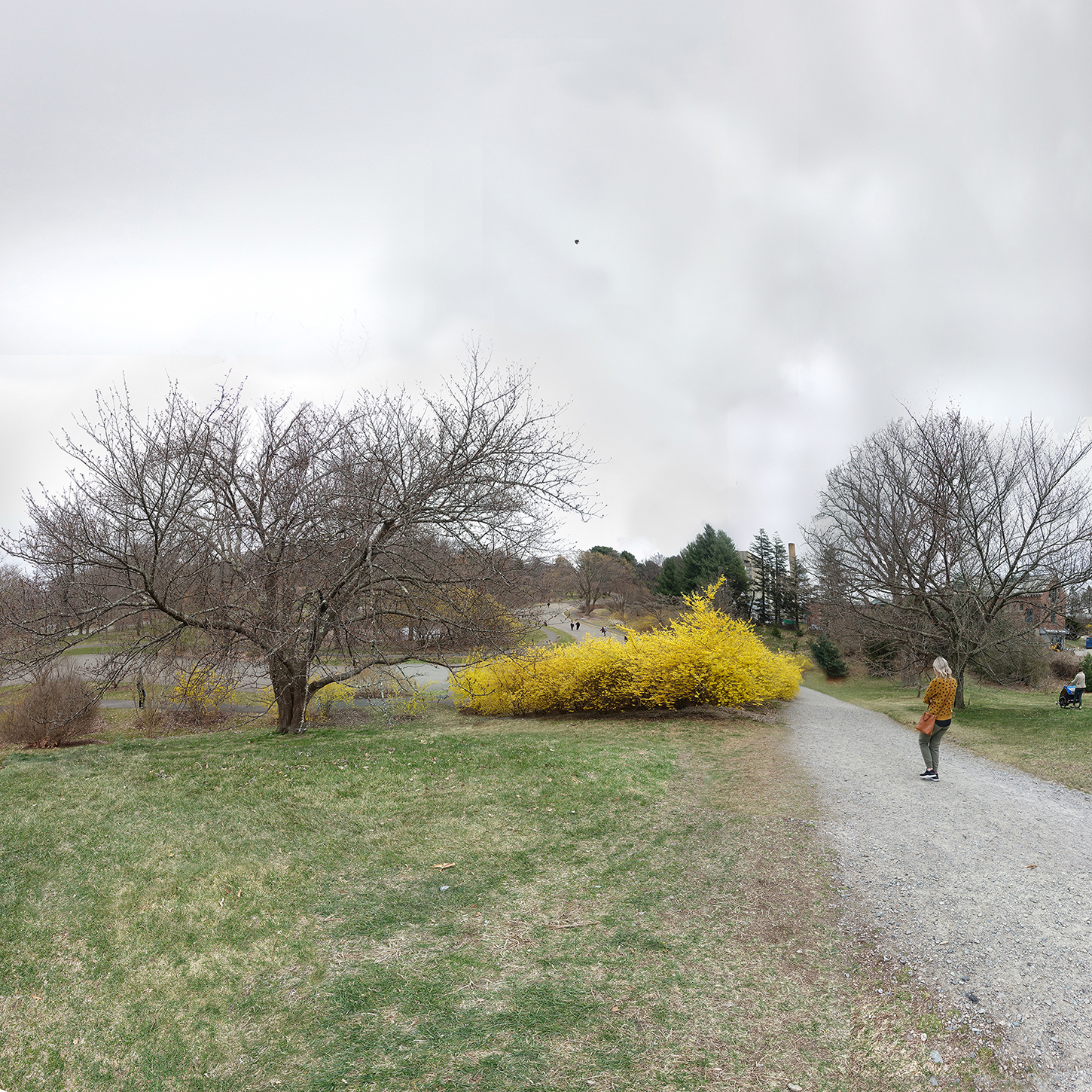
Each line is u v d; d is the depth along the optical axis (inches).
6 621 395.9
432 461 450.3
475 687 668.1
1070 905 199.8
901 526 676.1
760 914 207.9
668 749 438.9
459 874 244.1
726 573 1737.2
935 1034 147.9
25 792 303.3
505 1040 151.8
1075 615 697.0
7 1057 146.2
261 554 436.8
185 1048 151.5
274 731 489.1
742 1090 134.2
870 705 831.7
